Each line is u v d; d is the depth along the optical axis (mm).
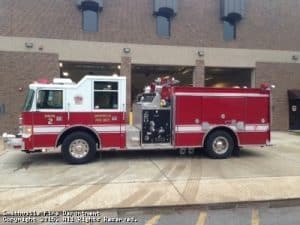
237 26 20812
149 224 5746
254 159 11305
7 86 17891
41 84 10109
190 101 11148
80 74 21578
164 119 11094
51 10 18375
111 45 19062
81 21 18703
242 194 7207
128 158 11367
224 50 20594
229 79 23797
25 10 18094
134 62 19375
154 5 19500
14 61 17953
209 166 10117
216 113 11352
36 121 10031
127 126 11633
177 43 19922
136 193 7270
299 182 8211
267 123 11828
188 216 6168
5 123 17859
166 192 7344
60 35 18438
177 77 23391
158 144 11023
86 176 8805
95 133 10445
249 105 11648
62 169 9656
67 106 10219
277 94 21422
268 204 6781
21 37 18000
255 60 21109
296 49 21812
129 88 19219
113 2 19141
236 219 5988
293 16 21812
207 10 20391
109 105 10555
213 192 7348
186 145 11141
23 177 8711
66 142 10305
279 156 11883
